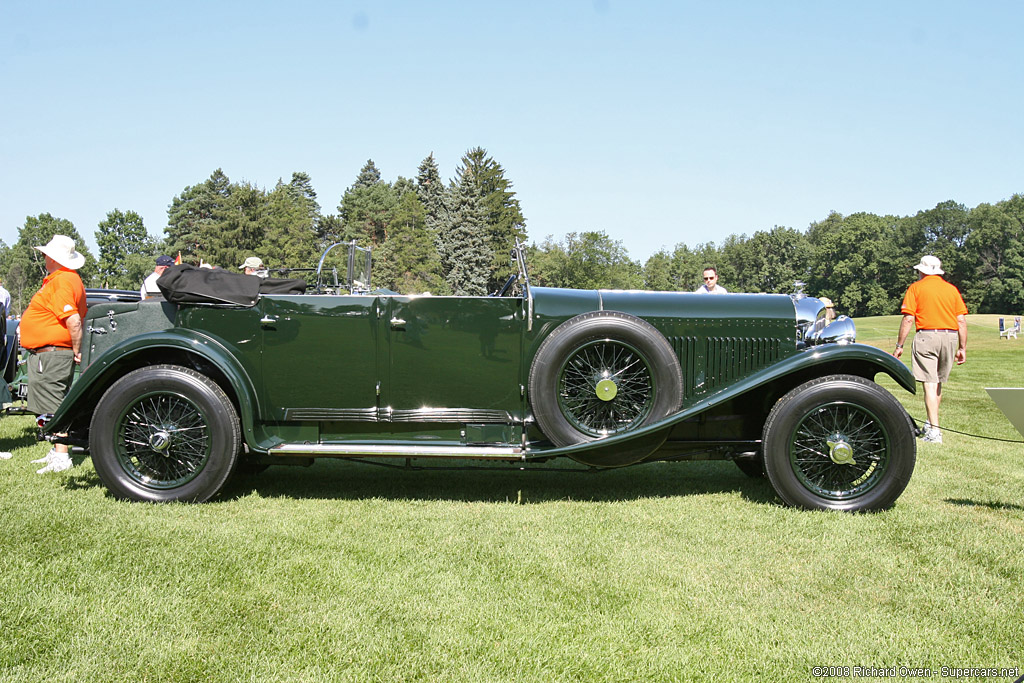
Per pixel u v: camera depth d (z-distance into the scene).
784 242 104.19
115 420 3.75
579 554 3.15
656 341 3.79
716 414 4.18
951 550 3.23
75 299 4.55
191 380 3.74
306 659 2.21
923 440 5.90
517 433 3.97
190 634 2.36
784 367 3.81
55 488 4.10
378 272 52.28
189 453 3.82
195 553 3.06
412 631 2.41
